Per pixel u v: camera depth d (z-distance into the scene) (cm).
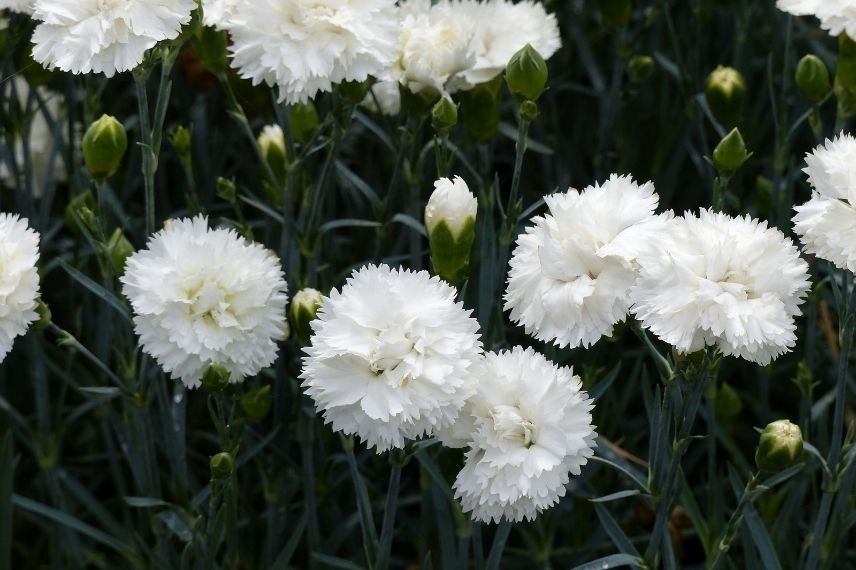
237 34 91
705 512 102
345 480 100
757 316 83
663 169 110
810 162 87
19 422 100
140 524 97
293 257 95
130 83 112
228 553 92
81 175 102
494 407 86
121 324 97
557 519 97
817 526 90
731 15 112
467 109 96
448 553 93
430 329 85
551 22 98
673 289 84
